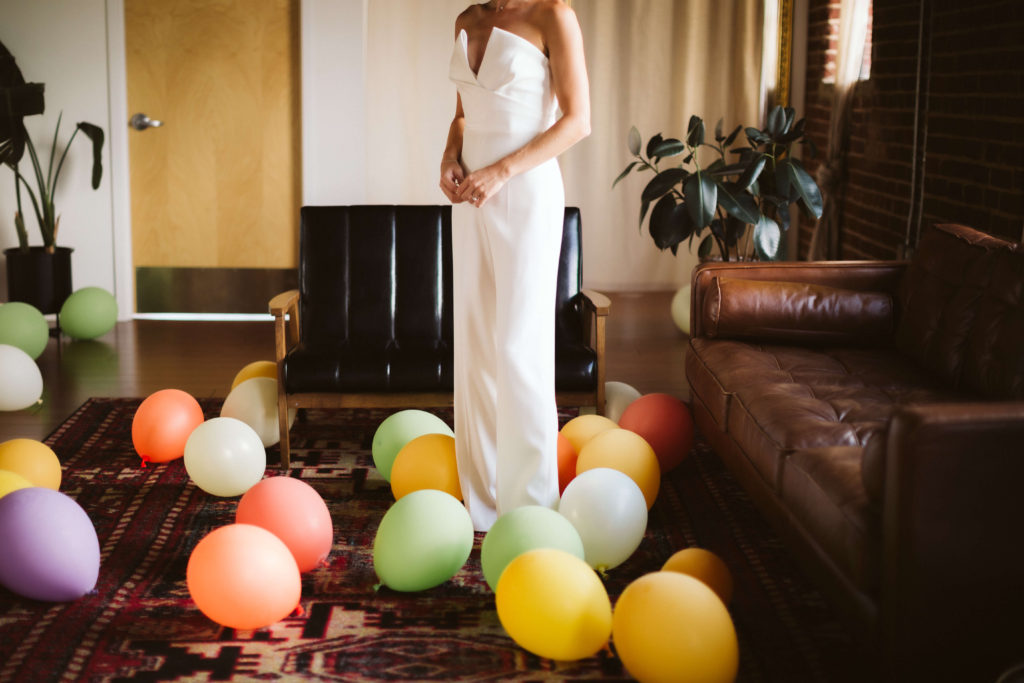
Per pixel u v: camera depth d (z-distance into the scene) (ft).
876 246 16.60
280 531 8.34
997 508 6.19
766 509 8.60
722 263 11.97
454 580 8.61
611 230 21.72
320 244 12.19
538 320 8.73
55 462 10.11
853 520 6.73
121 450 11.74
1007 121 11.87
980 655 6.39
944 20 13.73
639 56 20.89
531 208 8.51
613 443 9.67
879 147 16.47
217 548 7.48
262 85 18.37
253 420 11.42
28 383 13.04
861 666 7.23
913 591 6.26
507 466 9.01
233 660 7.32
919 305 10.71
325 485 10.76
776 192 16.07
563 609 6.92
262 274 19.04
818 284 11.76
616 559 8.57
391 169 21.16
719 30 20.75
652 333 17.89
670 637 6.49
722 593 7.43
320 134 18.43
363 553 9.14
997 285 9.45
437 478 9.55
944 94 13.74
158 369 15.35
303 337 12.12
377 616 7.99
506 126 8.43
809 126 20.49
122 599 8.22
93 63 17.76
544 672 7.19
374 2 20.44
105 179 18.15
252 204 18.80
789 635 7.65
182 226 18.83
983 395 9.26
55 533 7.97
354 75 18.25
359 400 11.06
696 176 15.08
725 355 10.80
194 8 18.03
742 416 9.33
